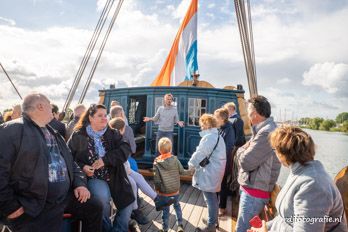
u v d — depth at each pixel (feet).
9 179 6.54
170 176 11.05
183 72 27.71
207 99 19.30
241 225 8.18
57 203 7.29
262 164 7.91
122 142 9.54
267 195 8.07
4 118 14.96
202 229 10.78
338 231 5.06
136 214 11.81
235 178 11.71
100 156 9.20
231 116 14.90
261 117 8.04
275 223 5.92
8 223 7.20
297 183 5.11
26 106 6.95
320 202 4.77
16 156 6.53
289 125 5.59
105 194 8.92
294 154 5.16
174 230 11.74
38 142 6.81
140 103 26.48
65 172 7.61
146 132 19.86
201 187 10.55
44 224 7.02
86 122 9.41
